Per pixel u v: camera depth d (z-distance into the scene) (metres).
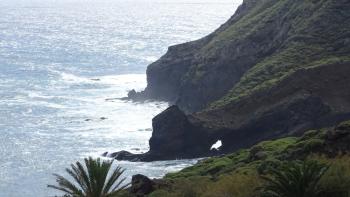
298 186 37.94
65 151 128.38
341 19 155.12
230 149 130.25
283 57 150.00
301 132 128.62
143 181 57.38
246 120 130.12
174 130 125.75
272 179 41.62
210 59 168.38
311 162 39.34
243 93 138.38
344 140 55.84
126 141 139.50
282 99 132.38
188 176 67.25
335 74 135.75
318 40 152.75
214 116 130.88
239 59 164.88
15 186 103.06
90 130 150.25
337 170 40.66
